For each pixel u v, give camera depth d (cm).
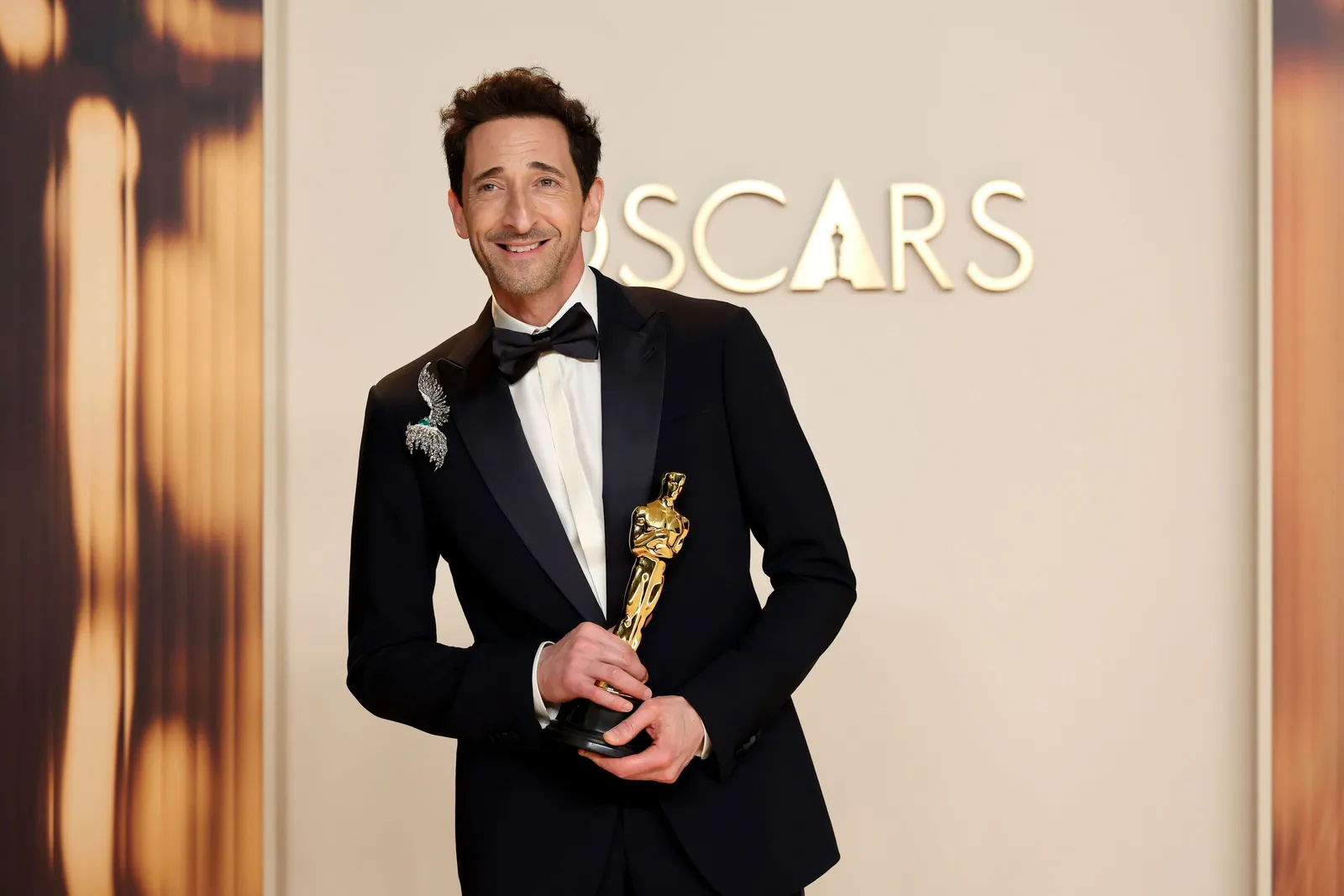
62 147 265
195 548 266
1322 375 267
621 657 124
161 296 266
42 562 263
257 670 266
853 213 271
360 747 270
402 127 273
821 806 140
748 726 129
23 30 265
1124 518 271
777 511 140
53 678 263
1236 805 270
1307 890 266
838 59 272
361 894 269
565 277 143
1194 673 271
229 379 267
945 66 271
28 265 264
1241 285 272
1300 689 267
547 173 137
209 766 265
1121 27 271
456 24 273
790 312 271
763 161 273
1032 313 272
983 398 272
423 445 141
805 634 134
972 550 271
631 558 135
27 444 264
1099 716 270
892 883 269
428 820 270
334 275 271
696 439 139
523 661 129
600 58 273
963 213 272
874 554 271
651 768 122
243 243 267
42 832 262
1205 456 271
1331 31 268
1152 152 273
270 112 268
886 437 271
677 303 148
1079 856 269
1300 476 267
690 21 272
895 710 270
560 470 141
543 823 133
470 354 145
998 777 270
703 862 130
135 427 265
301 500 270
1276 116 267
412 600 145
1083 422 272
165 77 267
